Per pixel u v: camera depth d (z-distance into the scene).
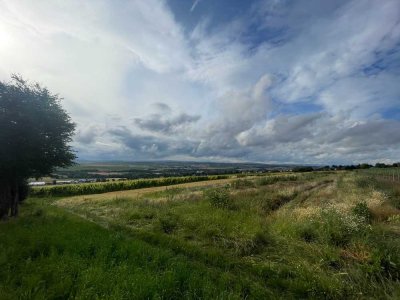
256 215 11.46
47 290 4.95
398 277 5.54
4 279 5.41
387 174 48.88
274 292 5.36
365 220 9.84
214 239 8.66
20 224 11.72
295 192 22.84
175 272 5.64
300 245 7.52
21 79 14.99
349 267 6.04
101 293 4.86
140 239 8.98
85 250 7.23
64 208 21.33
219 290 5.11
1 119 13.82
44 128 15.23
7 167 14.01
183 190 30.91
